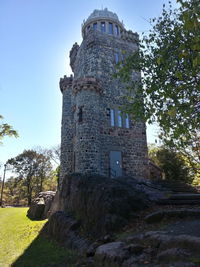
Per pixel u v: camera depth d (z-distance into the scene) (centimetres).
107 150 1916
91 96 1872
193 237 543
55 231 1267
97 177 1434
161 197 1248
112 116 2041
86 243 962
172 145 834
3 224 1836
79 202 1307
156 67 877
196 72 714
